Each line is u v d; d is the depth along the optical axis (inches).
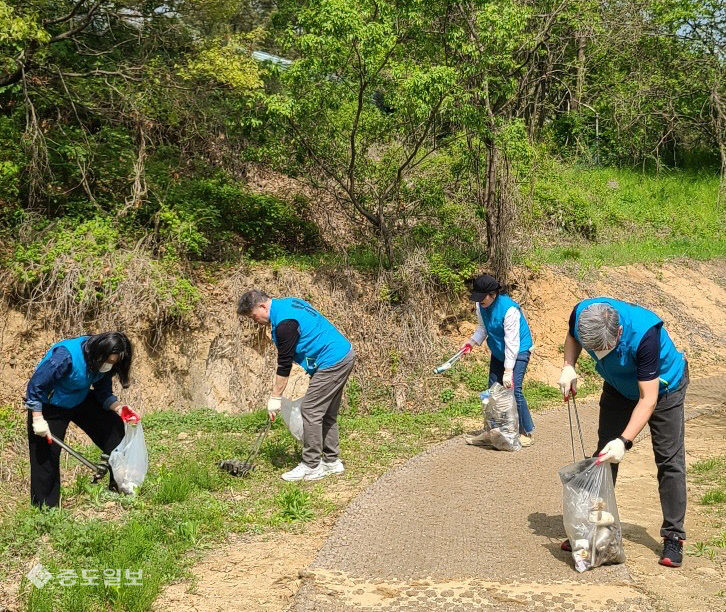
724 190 829.2
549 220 661.3
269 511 237.8
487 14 426.3
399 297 441.1
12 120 440.5
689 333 551.8
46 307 358.6
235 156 538.0
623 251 639.8
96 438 245.4
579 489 191.3
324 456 273.6
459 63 448.5
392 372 415.5
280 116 429.1
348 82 426.0
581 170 825.5
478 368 434.6
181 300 373.4
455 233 498.3
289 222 490.3
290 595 180.9
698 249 705.6
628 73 856.3
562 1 522.0
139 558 197.5
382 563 192.4
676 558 193.8
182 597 180.2
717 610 169.8
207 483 255.9
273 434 322.3
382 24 406.9
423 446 314.7
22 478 292.5
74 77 440.8
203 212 436.5
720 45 871.1
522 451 297.9
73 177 430.3
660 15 812.0
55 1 449.1
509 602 171.2
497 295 298.8
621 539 192.5
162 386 368.2
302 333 261.3
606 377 199.6
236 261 428.8
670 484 195.6
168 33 474.0
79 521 219.8
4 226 395.9
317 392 263.6
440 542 205.6
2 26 356.2
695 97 892.0
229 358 387.9
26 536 210.1
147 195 439.8
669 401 195.8
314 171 485.1
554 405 394.3
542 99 786.8
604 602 171.0
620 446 185.5
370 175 485.1
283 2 473.4
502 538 208.7
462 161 500.4
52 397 225.1
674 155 944.9
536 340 476.1
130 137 471.2
